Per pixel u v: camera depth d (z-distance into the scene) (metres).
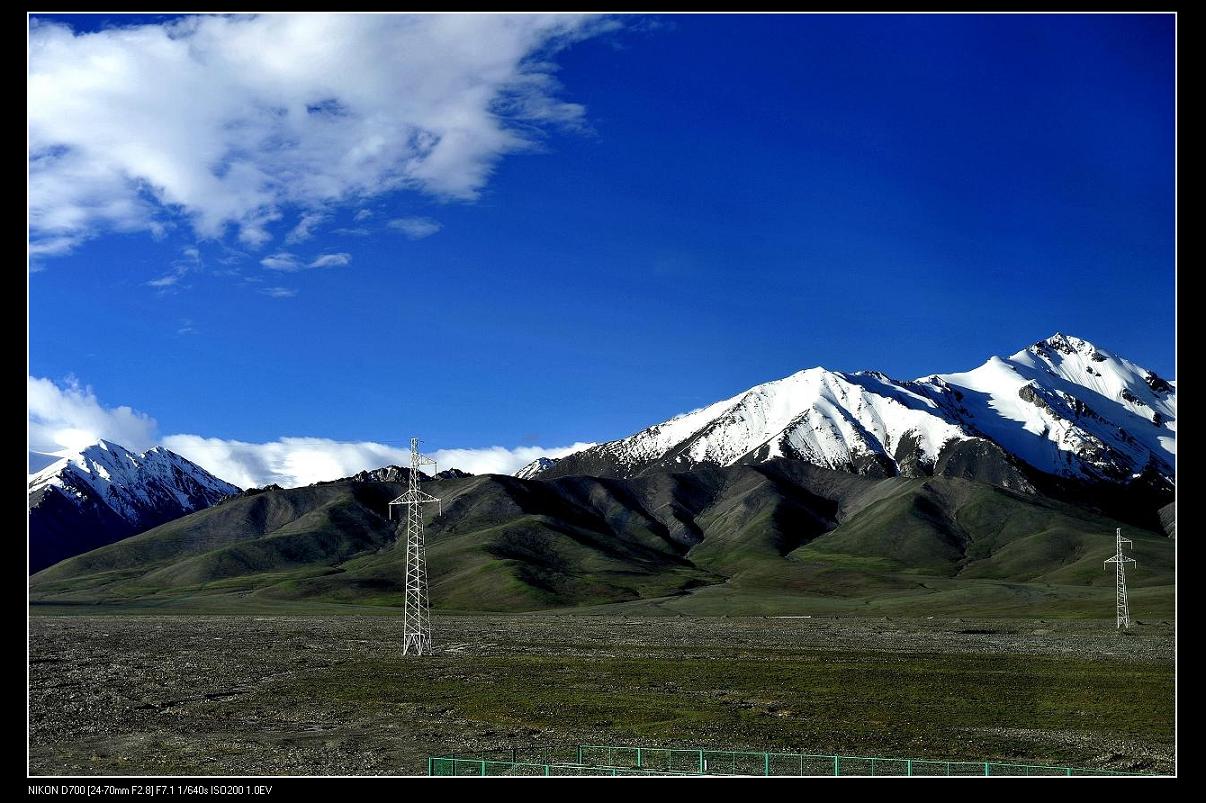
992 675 115.62
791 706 93.25
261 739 76.19
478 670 120.56
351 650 146.50
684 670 120.69
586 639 169.12
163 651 144.12
